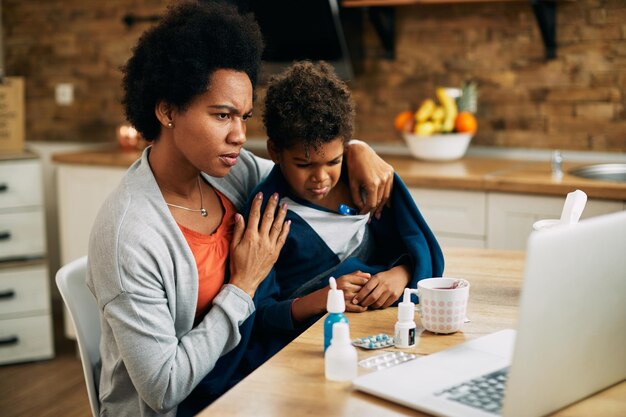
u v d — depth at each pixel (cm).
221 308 145
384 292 154
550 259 100
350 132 153
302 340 137
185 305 146
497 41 333
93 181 355
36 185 345
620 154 317
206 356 142
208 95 138
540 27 316
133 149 377
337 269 164
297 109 147
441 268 166
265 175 181
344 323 124
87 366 155
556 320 103
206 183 164
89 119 425
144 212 142
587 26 315
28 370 343
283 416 108
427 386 114
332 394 115
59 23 421
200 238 152
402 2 319
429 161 329
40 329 352
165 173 151
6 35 434
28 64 432
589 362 111
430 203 295
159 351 138
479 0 314
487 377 116
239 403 112
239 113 142
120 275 138
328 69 161
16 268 345
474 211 287
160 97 142
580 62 319
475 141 346
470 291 163
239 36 141
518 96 333
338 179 167
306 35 343
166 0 394
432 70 348
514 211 279
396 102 358
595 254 106
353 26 348
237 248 150
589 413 109
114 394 150
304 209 165
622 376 119
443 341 135
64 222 367
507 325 142
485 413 105
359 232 170
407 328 132
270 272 163
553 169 290
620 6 308
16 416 295
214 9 143
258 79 153
